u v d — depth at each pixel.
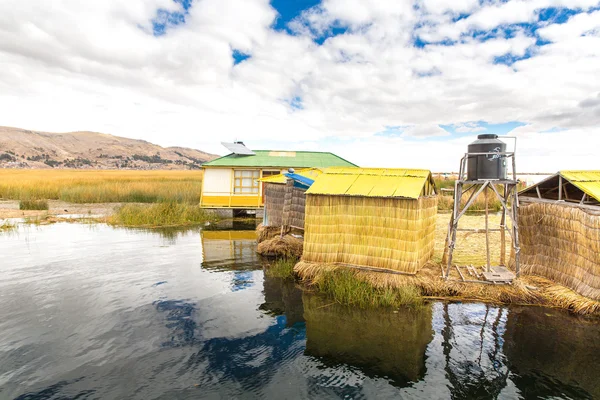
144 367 5.62
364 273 9.09
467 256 11.34
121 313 7.63
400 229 8.84
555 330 6.83
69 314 7.50
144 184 32.56
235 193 20.92
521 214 9.65
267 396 4.97
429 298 8.34
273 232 13.64
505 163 8.50
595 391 5.11
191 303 8.26
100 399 4.82
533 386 5.23
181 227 17.98
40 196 28.44
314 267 9.62
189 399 4.88
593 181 8.26
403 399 4.96
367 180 9.77
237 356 6.01
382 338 6.67
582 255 7.76
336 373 5.57
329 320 7.43
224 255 12.61
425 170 9.84
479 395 5.04
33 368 5.50
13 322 7.09
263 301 8.43
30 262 11.32
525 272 9.27
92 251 12.86
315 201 9.72
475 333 6.79
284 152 23.50
